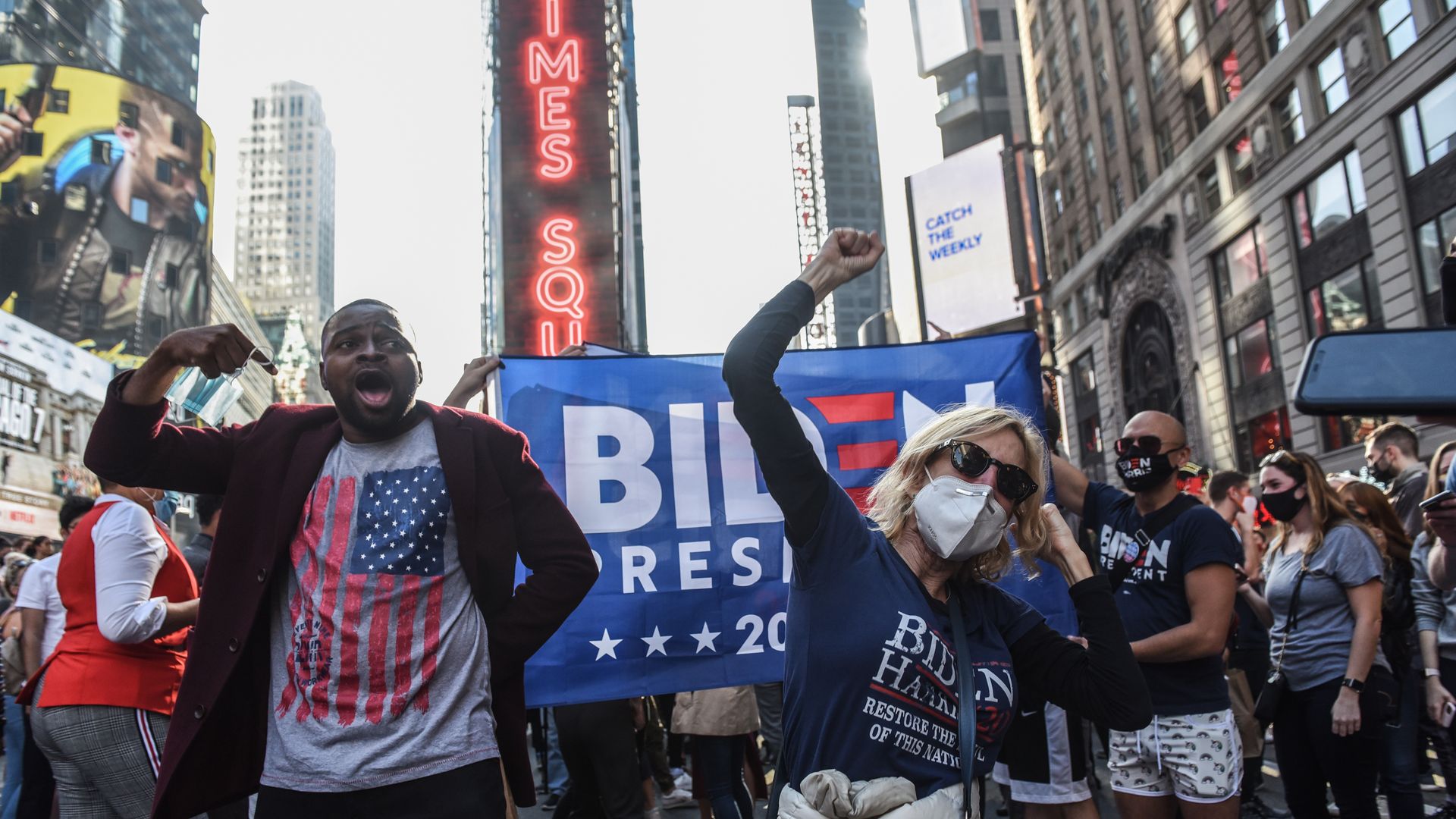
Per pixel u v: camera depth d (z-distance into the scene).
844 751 1.98
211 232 53.69
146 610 3.40
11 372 26.06
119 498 3.59
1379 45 22.84
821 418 4.31
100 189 47.72
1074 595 2.29
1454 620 5.10
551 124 46.16
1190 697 3.58
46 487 27.58
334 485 2.61
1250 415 29.17
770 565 4.16
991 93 66.81
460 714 2.49
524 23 47.22
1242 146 29.39
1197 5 31.75
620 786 4.70
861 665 1.99
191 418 3.17
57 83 47.25
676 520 4.15
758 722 5.33
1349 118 23.80
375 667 2.43
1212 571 3.54
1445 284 1.61
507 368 4.20
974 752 2.02
